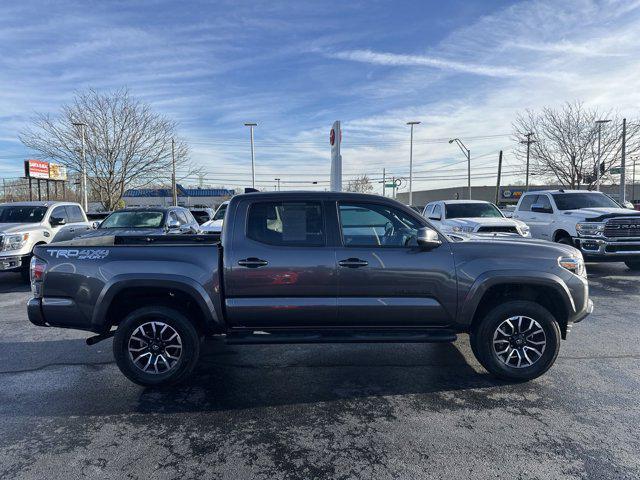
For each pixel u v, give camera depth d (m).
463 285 4.01
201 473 2.78
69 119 29.66
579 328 5.86
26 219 10.23
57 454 3.01
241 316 4.00
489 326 4.07
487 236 4.95
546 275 4.00
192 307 4.23
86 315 3.98
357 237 4.09
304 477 2.73
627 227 9.52
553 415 3.51
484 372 4.42
